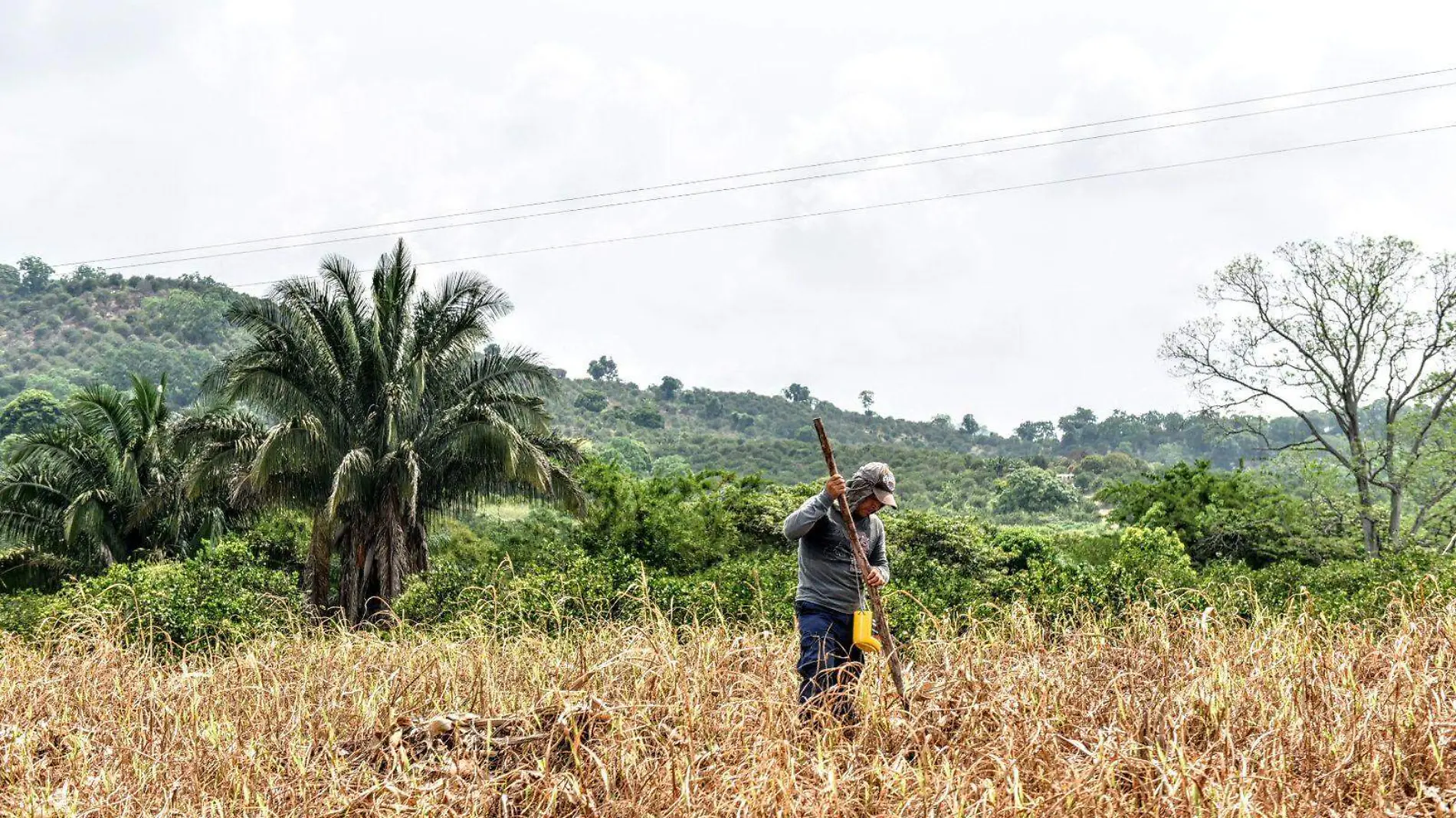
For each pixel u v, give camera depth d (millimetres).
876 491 6426
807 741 5297
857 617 6016
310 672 7262
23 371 139875
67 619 10203
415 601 13750
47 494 27922
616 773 4645
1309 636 6570
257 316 21875
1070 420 179875
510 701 6102
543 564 15109
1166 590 9852
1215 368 36031
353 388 22438
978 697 5609
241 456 21969
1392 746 4734
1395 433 33219
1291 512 31656
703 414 151625
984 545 22156
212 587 14406
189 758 5230
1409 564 11609
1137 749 4754
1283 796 4242
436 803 4484
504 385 23609
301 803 4691
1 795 4922
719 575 12578
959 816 4090
